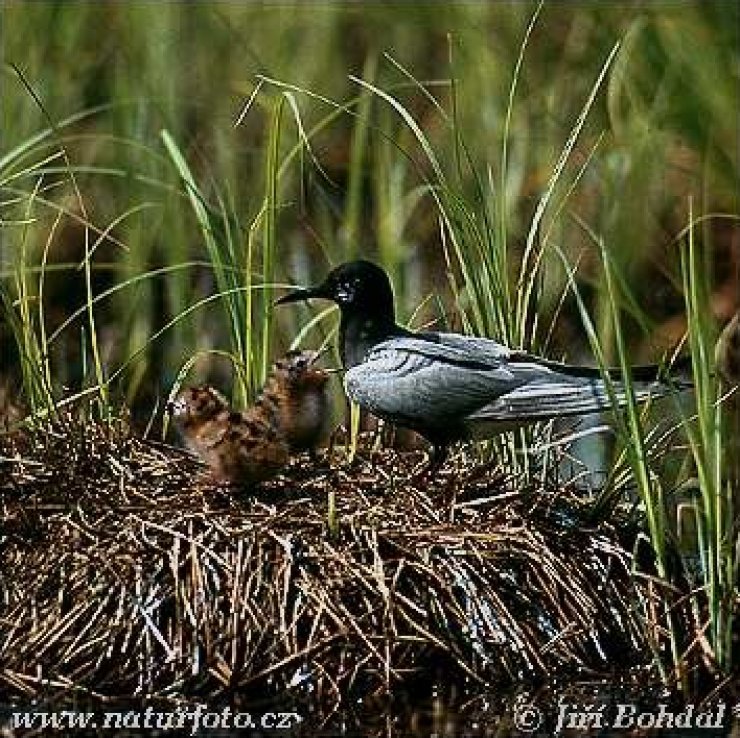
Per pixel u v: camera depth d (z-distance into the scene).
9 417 14.55
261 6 19.53
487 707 11.94
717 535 12.19
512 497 12.74
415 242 18.22
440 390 12.79
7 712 11.73
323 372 13.24
